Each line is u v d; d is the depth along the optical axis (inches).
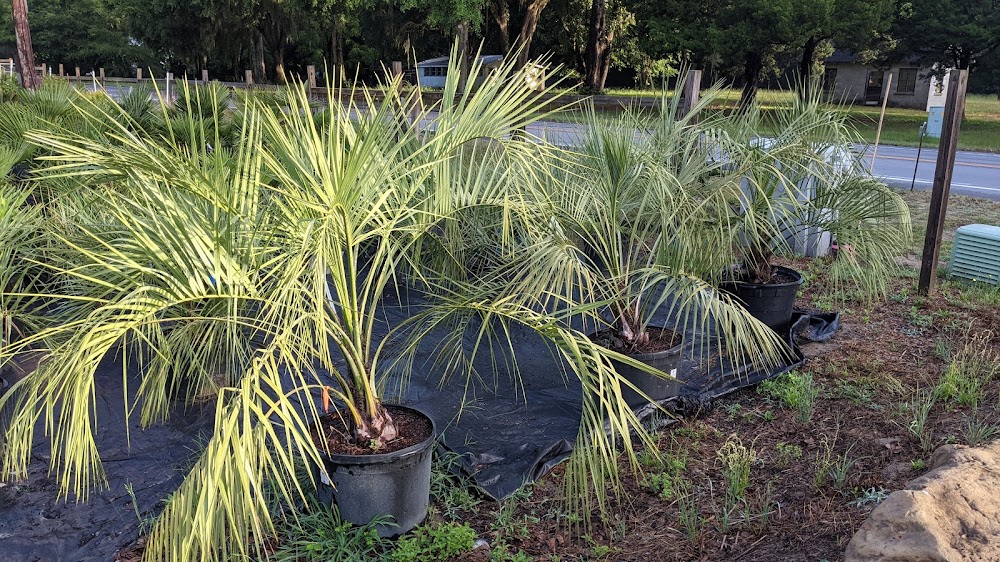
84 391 79.9
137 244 97.5
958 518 88.7
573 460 99.7
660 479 124.9
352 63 1317.7
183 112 235.1
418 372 172.4
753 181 160.1
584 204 140.0
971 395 140.0
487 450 136.6
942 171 206.8
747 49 765.9
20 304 155.6
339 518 109.4
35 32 1737.2
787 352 171.0
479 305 112.0
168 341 123.8
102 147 88.4
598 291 150.3
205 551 74.1
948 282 231.0
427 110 116.4
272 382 81.2
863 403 148.4
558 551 108.7
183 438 141.5
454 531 108.8
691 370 169.2
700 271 142.6
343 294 102.7
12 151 186.2
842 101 206.1
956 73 200.1
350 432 112.0
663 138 162.1
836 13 764.6
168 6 1232.8
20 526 114.4
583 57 1125.7
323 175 90.4
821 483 118.3
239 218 92.0
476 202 119.6
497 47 1139.3
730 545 106.4
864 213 181.6
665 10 836.0
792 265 256.1
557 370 173.5
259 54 1301.7
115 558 107.3
